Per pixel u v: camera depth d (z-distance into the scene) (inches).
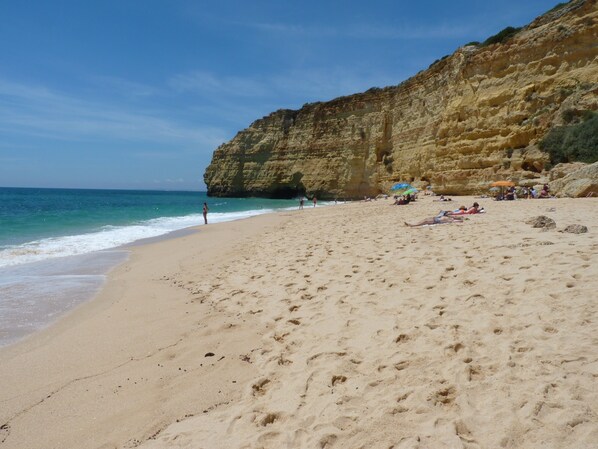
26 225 951.6
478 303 205.6
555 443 104.7
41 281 390.3
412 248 359.3
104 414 154.7
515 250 292.2
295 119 2694.4
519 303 196.2
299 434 128.3
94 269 450.0
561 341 154.4
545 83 1102.4
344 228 613.3
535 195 862.5
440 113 1589.6
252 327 231.0
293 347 197.2
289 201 2524.6
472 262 279.3
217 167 3078.2
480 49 1338.6
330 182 2369.6
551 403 119.3
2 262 490.0
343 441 121.6
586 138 920.9
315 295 266.1
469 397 131.9
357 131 2260.1
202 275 379.2
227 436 134.0
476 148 1218.6
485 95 1244.5
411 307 217.8
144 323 255.6
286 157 2657.5
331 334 202.1
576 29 1064.2
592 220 424.5
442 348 167.0
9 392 174.1
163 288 344.2
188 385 173.5
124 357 205.5
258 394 161.2
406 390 141.7
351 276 294.8
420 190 1583.4
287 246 481.1
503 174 1081.4
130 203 2469.2
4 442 139.4
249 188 2844.5
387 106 2100.1
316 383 157.8
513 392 129.2
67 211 1550.2
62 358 208.1
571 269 227.5
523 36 1201.4
